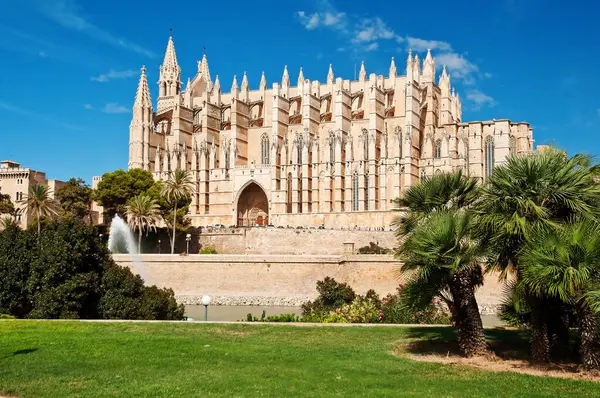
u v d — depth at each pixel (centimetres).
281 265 7481
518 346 2942
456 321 2747
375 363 2506
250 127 14025
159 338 2995
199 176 13350
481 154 11419
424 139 12388
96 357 2558
